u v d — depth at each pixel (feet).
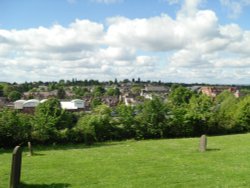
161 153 110.93
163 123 199.82
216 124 208.54
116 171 82.07
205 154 103.60
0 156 127.75
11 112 175.32
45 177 76.84
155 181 71.05
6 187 67.15
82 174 79.66
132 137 197.47
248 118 215.51
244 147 119.55
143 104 202.59
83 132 184.34
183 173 77.71
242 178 71.97
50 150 147.95
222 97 466.29
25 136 173.17
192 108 207.72
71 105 520.01
